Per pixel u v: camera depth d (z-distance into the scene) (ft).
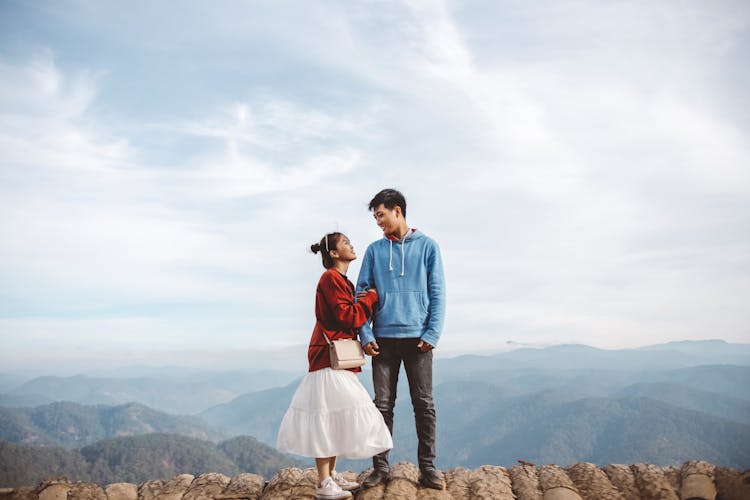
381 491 11.98
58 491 12.78
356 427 11.44
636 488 12.21
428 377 12.77
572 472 13.21
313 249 13.03
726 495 11.49
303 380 12.39
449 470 13.78
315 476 13.10
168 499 12.84
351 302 12.32
